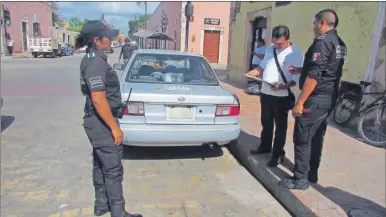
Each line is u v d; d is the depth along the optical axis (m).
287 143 4.97
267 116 4.15
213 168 4.45
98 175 3.07
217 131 4.14
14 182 3.77
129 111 3.89
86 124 2.73
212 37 24.95
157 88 4.20
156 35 21.81
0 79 12.30
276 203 3.57
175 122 4.02
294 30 8.22
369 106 5.34
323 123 3.41
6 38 27.38
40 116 6.81
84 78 2.58
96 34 2.62
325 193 3.46
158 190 3.73
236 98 4.33
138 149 5.00
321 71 2.94
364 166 4.24
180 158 4.75
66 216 3.12
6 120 6.40
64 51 32.78
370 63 5.65
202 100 4.05
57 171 4.11
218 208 3.41
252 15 10.98
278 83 3.72
